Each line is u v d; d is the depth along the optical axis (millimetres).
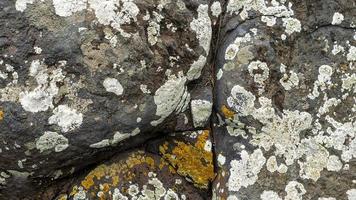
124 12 908
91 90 898
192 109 992
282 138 984
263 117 974
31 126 882
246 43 974
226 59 980
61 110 890
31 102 877
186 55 955
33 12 875
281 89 980
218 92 985
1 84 872
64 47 882
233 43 979
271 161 982
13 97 874
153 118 952
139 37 917
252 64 969
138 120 938
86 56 891
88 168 987
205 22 965
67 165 952
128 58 910
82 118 902
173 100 958
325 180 991
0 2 869
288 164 985
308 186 987
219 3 988
